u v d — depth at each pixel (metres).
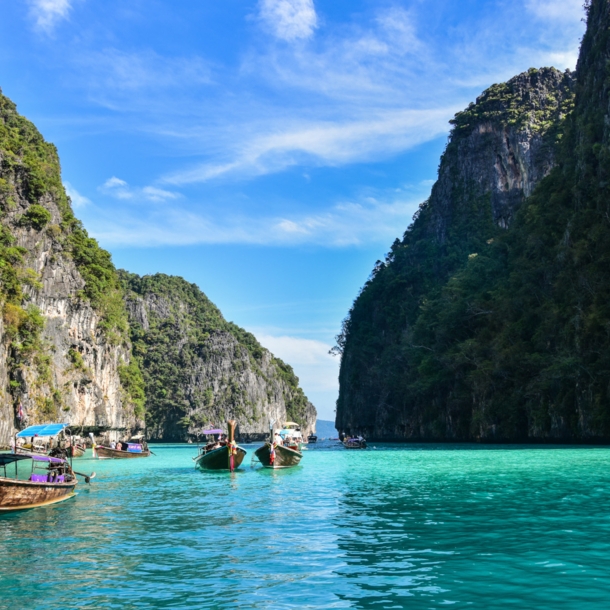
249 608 10.53
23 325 81.94
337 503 22.55
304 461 48.25
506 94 149.12
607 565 12.63
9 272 81.94
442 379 90.06
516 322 78.69
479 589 11.19
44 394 84.12
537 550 14.01
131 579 12.41
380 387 119.06
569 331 66.56
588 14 97.69
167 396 186.25
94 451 58.88
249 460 52.25
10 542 16.03
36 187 95.94
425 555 13.80
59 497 23.84
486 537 15.52
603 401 59.50
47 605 10.88
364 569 12.77
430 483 28.69
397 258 146.12
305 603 10.72
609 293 64.44
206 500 24.19
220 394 197.50
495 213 135.88
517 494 23.61
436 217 150.75
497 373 75.25
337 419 153.50
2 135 98.06
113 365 119.44
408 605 10.44
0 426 71.69
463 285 97.56
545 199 89.44
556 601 10.43
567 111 134.62
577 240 73.62
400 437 112.88
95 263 118.62
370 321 138.50
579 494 23.22
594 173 76.00
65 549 15.16
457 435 89.50
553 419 66.31
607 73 78.94
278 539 16.02
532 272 79.00
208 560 13.84
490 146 142.62
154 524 18.58
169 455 70.12
